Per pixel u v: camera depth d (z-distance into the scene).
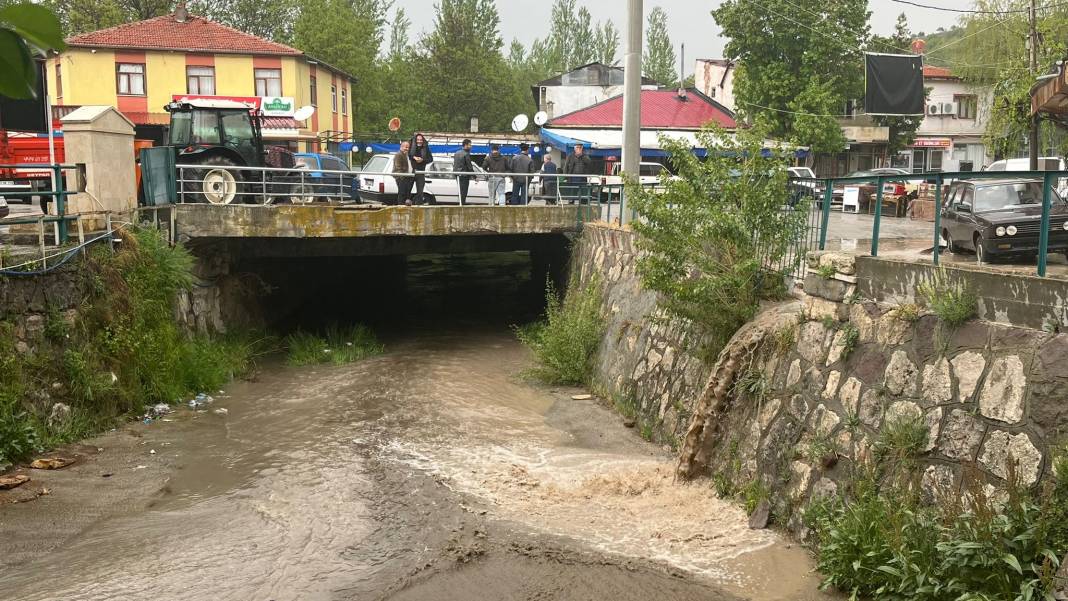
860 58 37.28
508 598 6.74
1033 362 5.94
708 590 6.82
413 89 54.62
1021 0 30.84
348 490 9.20
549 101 49.44
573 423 12.41
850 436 7.44
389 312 22.06
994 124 26.80
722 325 10.34
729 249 10.39
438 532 8.05
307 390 14.06
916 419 6.78
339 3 49.03
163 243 14.21
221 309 16.64
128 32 36.09
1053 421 5.68
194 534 8.02
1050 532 5.32
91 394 11.10
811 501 7.60
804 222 9.90
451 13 55.31
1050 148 28.45
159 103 35.59
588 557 7.46
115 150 13.65
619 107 39.75
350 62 46.91
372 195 19.80
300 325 20.17
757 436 8.75
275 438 11.25
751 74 37.78
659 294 12.82
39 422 10.24
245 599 6.70
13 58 1.44
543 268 22.09
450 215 16.97
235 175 17.09
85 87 34.94
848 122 39.88
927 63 47.91
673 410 11.16
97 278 12.05
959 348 6.60
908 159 42.34
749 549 7.56
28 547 7.63
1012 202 9.78
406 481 9.51
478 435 11.55
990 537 5.47
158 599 6.67
